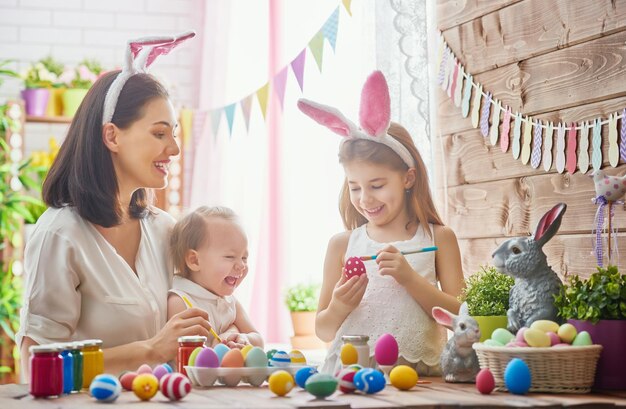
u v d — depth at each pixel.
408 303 1.67
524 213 1.95
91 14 4.42
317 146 3.18
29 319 1.64
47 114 3.98
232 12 3.86
